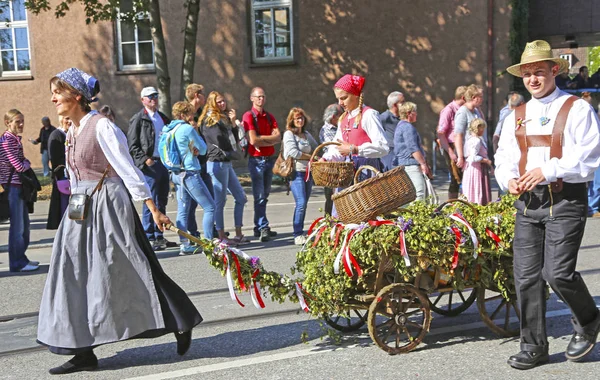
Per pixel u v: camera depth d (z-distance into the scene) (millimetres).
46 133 19031
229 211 12719
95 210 4586
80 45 21031
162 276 4730
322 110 20062
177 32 20578
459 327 5535
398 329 4930
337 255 4906
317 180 6184
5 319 6254
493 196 13297
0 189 8219
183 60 17781
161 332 4652
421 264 4863
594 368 4539
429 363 4715
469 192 9508
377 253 4848
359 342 5223
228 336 5484
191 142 8586
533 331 4609
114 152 4559
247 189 16156
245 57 20359
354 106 6352
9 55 21562
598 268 7375
